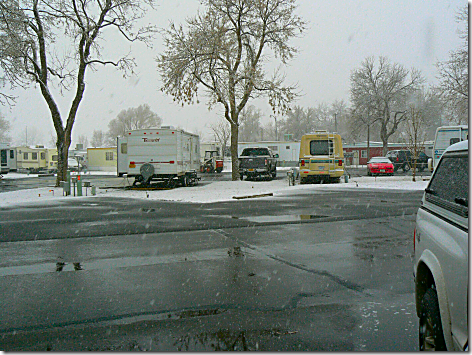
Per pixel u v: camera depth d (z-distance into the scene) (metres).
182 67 22.97
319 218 11.71
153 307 4.92
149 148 23.52
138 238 9.29
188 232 9.91
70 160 58.56
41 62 23.89
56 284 5.92
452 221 3.14
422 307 3.52
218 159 48.69
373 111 56.91
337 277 6.04
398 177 30.22
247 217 12.15
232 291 5.46
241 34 25.17
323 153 24.30
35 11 22.58
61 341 4.03
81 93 24.78
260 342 3.94
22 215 13.39
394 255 7.33
